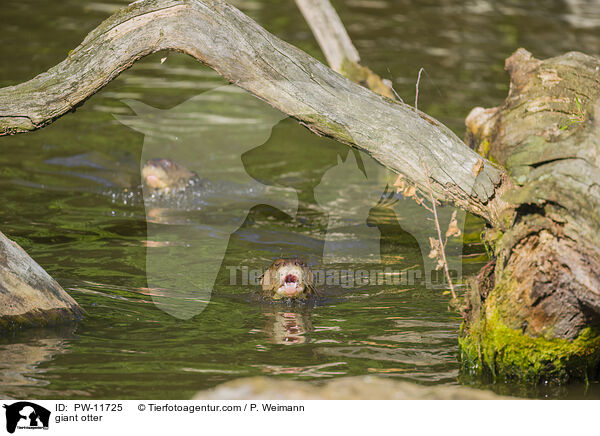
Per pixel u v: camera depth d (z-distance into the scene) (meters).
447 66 25.41
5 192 14.80
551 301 7.38
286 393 6.96
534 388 7.54
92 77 8.82
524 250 7.55
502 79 23.95
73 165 16.72
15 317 8.80
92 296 10.09
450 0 36.69
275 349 8.43
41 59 23.92
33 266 9.13
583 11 33.84
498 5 35.56
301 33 28.92
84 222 13.48
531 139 10.00
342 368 7.86
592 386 7.64
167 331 8.97
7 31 27.62
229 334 8.94
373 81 17.11
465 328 8.37
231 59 8.66
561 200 7.18
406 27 31.19
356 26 31.06
